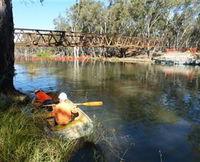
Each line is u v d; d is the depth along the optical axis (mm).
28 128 4855
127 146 6234
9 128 4426
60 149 4891
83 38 26203
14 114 5309
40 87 14719
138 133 7199
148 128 7648
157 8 47344
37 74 21141
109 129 7441
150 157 5734
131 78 19375
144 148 6180
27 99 8383
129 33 53188
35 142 4418
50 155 4328
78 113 7230
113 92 13422
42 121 5824
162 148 6230
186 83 17000
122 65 32500
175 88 14922
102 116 8820
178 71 25141
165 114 9266
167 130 7527
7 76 8219
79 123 6504
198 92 13688
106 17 51719
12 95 7957
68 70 24922
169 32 53906
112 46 29484
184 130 7555
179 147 6320
